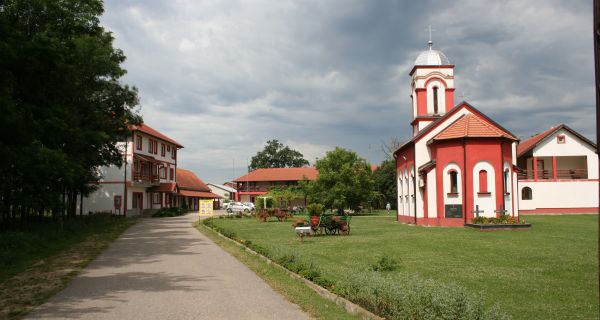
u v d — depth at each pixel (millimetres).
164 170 63719
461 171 29297
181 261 15453
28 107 17844
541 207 45312
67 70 18984
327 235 24328
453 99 37594
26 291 10477
